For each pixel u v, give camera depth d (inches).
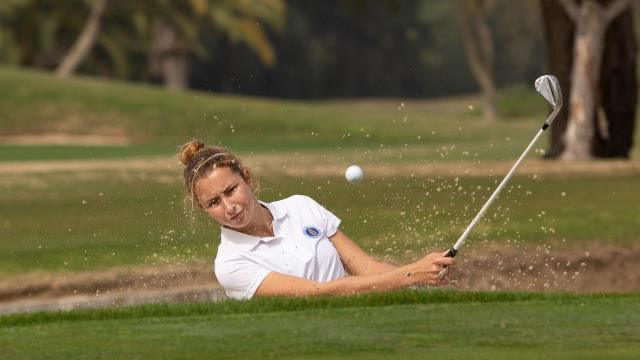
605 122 3002.0
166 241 1456.7
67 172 2464.3
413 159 2945.4
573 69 2979.8
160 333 596.7
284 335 582.9
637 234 1624.0
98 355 546.9
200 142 709.9
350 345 555.5
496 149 3558.1
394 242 1486.2
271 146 3846.0
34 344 577.0
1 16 7322.8
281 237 716.7
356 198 1910.7
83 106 4611.2
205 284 1263.5
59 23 7436.0
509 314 637.9
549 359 517.7
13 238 1582.2
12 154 3388.3
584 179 2335.1
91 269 1353.3
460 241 713.6
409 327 599.5
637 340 561.9
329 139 4436.5
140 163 2714.1
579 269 1470.2
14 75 4916.3
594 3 2928.2
